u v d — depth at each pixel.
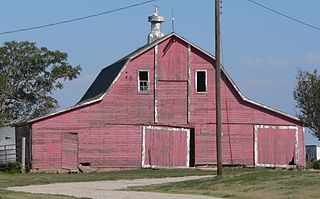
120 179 54.94
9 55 101.25
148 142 69.94
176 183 44.47
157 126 70.31
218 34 47.22
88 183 50.28
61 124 68.19
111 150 69.06
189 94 71.06
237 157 71.38
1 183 50.56
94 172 65.81
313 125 82.31
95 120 68.94
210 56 71.44
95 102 69.00
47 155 67.62
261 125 72.12
